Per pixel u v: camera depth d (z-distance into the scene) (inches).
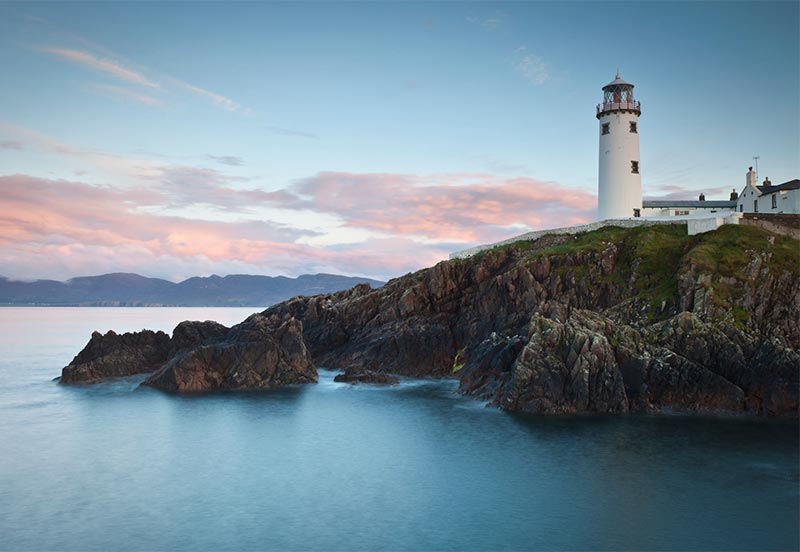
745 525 1588.3
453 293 3860.7
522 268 3486.7
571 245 3656.5
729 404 2534.5
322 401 3038.9
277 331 3695.9
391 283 4347.9
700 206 4404.5
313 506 1759.4
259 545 1535.4
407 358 3624.5
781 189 3759.8
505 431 2413.9
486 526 1615.4
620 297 3203.7
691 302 2861.7
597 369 2640.3
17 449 2297.0
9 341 7101.4
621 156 4306.1
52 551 1509.6
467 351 3499.0
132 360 3774.6
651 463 2022.6
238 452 2250.2
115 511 1737.2
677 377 2605.8
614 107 4301.2
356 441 2351.1
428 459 2126.0
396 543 1534.2
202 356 3457.2
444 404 2913.4
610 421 2491.4
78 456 2213.3
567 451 2159.2
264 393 3245.6
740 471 1941.4
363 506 1754.4
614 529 1582.2
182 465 2113.7
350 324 4202.8
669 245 3403.1
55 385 3545.8
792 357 2529.5
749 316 2765.7
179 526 1642.5
